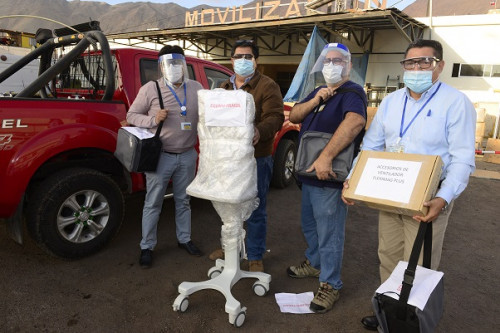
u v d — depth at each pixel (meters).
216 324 2.33
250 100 2.21
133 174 3.35
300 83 10.92
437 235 1.95
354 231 3.98
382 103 2.16
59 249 2.90
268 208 4.55
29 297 2.52
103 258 3.13
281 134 5.02
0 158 2.56
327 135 2.25
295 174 2.59
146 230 3.01
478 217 4.60
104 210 3.12
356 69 13.55
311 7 12.99
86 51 3.69
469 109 1.85
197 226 3.88
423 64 1.86
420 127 1.92
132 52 3.50
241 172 2.24
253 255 2.94
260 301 2.61
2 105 2.56
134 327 2.28
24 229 3.57
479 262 3.35
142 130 2.83
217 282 2.49
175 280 2.84
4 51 15.49
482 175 6.80
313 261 2.84
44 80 2.98
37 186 2.84
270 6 13.88
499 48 11.77
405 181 1.77
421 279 1.76
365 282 2.92
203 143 2.33
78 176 2.92
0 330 2.19
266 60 15.85
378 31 13.20
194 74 4.04
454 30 12.25
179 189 3.12
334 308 2.55
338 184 2.28
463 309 2.60
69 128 2.86
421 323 1.61
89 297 2.56
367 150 2.04
